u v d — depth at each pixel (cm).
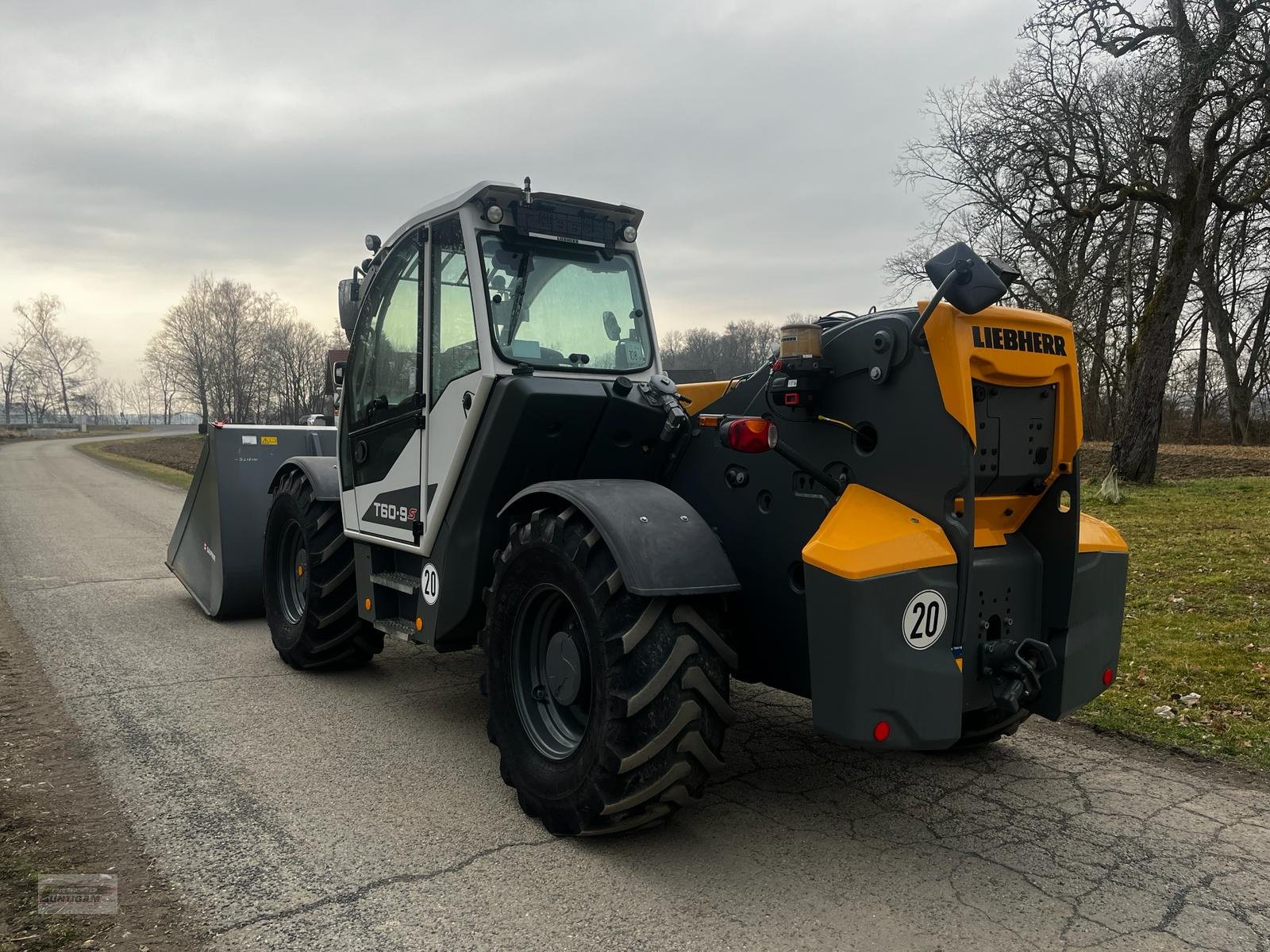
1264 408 3319
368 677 515
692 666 282
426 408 389
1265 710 434
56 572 874
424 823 319
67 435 7112
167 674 516
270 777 361
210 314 6938
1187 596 676
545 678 331
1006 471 288
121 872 279
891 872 285
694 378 436
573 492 310
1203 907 266
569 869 285
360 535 455
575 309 389
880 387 289
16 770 365
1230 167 1596
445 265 385
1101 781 364
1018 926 254
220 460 637
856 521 279
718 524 344
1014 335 281
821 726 270
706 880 279
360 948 238
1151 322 1608
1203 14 1511
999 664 291
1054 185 1845
